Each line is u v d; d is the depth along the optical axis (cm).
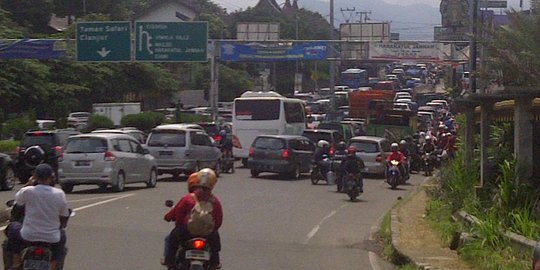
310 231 1959
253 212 2317
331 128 4800
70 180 2681
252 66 9475
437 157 4169
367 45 4806
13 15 6831
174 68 8050
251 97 4422
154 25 4597
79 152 2695
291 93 9569
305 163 3731
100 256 1512
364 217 2286
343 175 2852
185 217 1047
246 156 4369
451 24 4941
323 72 10644
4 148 3822
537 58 2011
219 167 3706
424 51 4800
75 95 6309
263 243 1752
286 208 2445
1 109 5278
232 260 1529
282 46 4806
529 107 1616
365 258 1593
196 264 1010
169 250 1062
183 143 3344
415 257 1438
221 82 8312
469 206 1759
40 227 1038
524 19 2053
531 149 1620
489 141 1905
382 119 5041
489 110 1844
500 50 2045
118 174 2734
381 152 3888
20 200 1052
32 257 1016
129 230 1859
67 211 1070
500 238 1374
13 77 5406
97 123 5103
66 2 7519
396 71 12306
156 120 5628
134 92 6850
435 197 2189
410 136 4612
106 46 4603
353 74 10488
